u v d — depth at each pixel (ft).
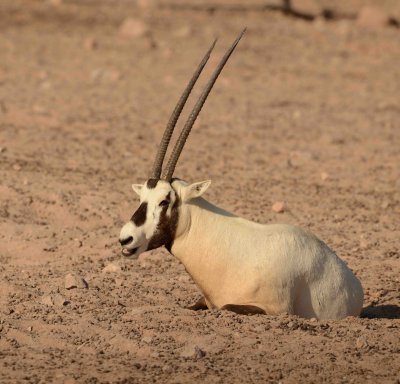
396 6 437.17
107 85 233.35
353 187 150.41
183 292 95.86
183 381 69.15
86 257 107.86
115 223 121.80
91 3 359.25
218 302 84.94
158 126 188.96
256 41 312.09
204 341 77.20
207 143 176.55
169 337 78.13
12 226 116.26
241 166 160.45
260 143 179.63
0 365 72.13
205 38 310.24
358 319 84.53
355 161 169.27
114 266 102.32
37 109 194.49
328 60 288.51
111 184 140.15
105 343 77.20
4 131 172.45
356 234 123.85
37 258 107.04
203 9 365.20
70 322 81.71
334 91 243.81
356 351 76.28
